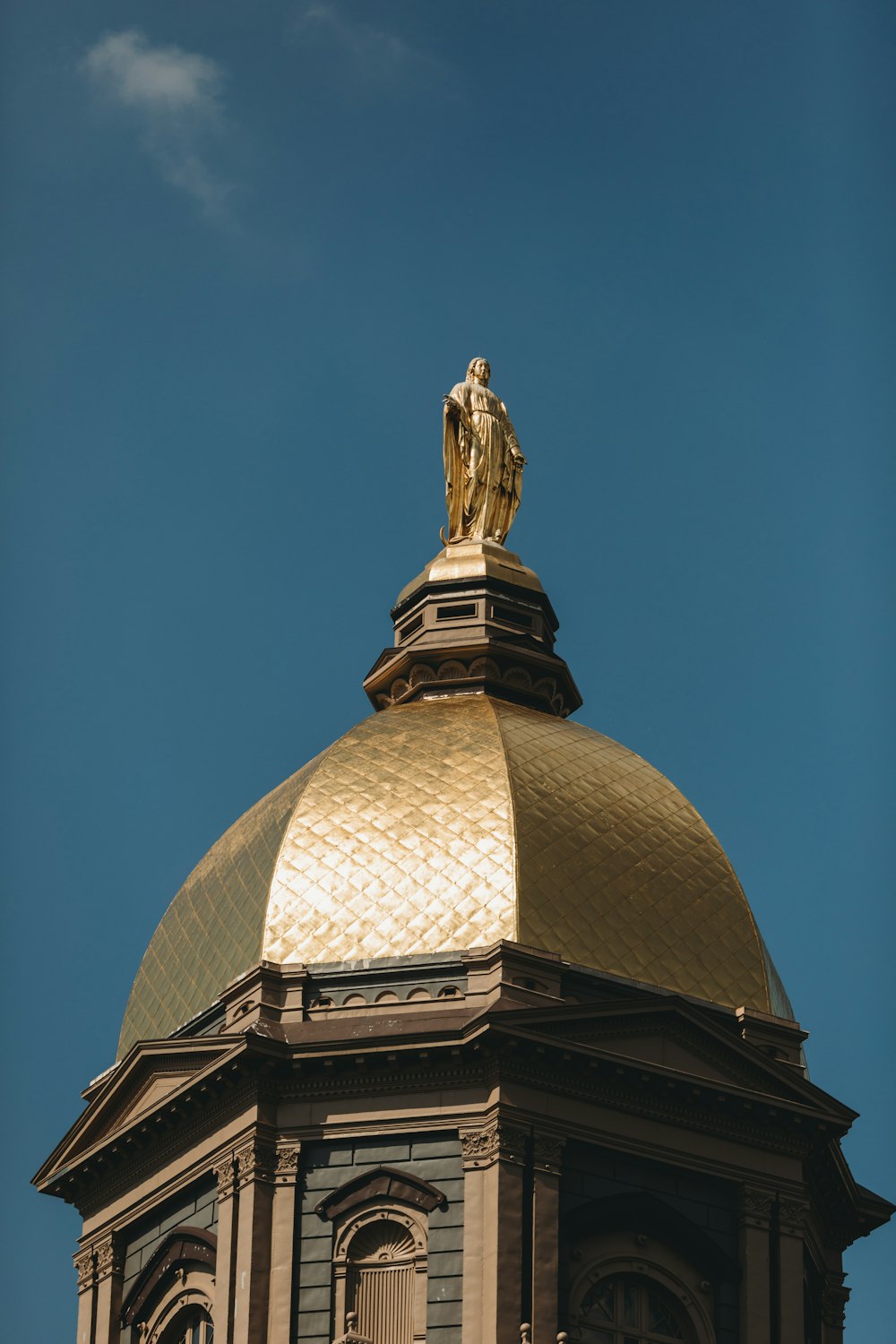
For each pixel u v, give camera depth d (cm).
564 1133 8450
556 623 10100
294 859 8981
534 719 9469
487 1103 8431
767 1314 8531
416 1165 8450
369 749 9275
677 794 9338
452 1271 8300
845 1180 9019
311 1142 8538
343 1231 8431
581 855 8962
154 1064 8850
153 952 9281
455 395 10294
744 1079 8712
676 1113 8619
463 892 8825
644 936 8900
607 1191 8481
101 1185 9062
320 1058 8544
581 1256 8419
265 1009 8700
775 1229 8644
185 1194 8756
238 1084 8619
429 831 8962
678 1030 8656
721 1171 8638
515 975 8638
